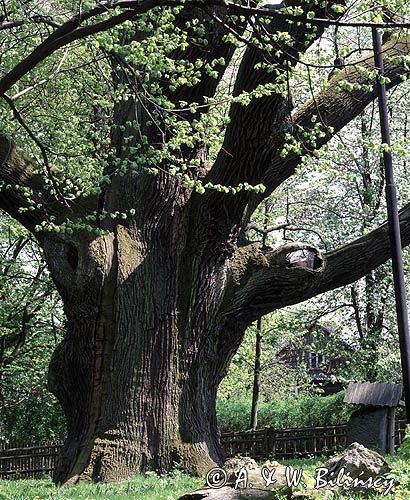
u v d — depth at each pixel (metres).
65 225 12.28
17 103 16.50
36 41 13.44
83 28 8.30
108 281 13.59
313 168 11.01
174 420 13.54
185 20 12.16
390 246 14.01
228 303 14.39
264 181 14.75
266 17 9.24
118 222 13.91
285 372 30.72
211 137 10.99
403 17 9.55
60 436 31.91
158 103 10.66
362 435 19.55
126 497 9.90
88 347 13.61
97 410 13.47
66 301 13.91
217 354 14.34
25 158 13.59
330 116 14.20
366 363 26.73
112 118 16.12
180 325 13.91
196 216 13.92
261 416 30.36
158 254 13.91
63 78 16.52
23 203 13.55
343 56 9.68
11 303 28.38
